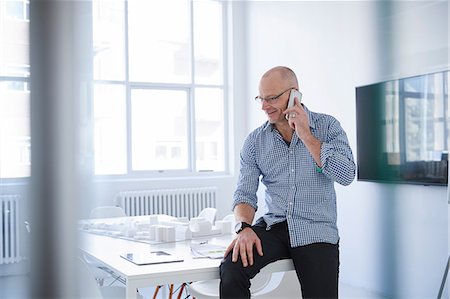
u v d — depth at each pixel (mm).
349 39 3584
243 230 1542
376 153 3082
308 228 1516
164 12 5250
